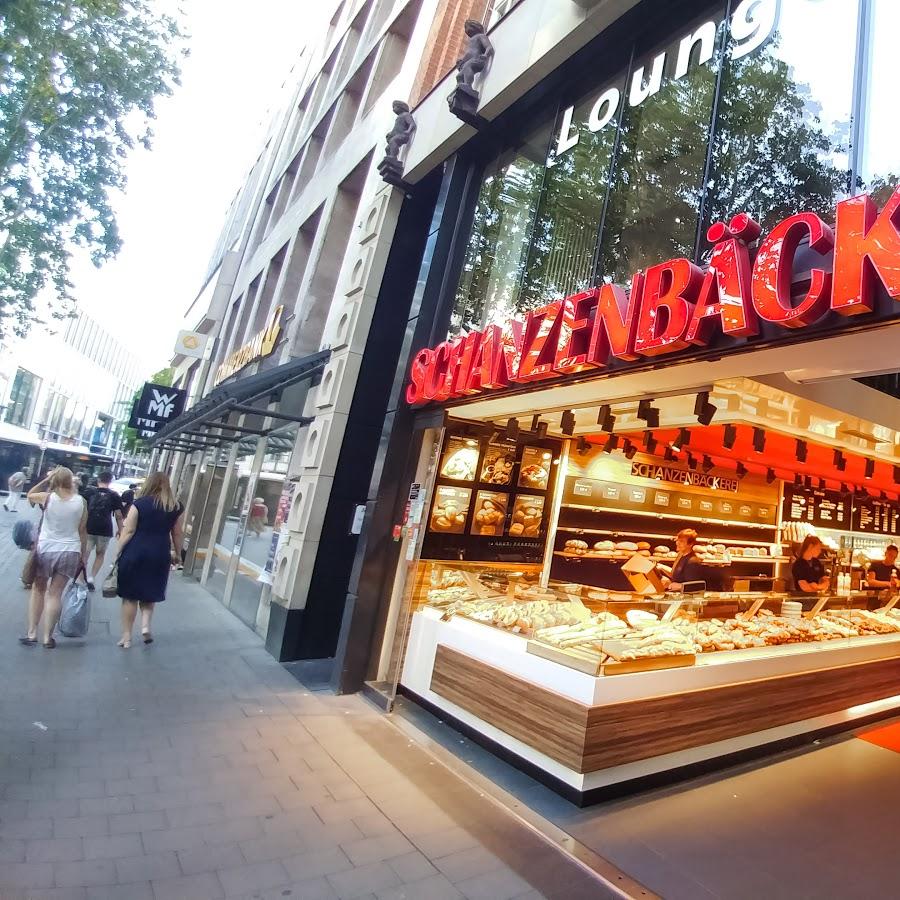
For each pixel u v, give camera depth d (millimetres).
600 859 3049
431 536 5574
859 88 3158
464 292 5949
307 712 4793
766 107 3650
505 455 6066
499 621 4527
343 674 5344
